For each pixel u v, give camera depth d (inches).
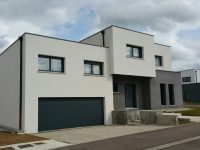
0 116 770.2
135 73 799.1
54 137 510.6
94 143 431.8
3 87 754.2
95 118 724.7
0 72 796.0
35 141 468.8
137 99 856.3
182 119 710.5
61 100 659.4
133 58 801.6
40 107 619.8
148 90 860.6
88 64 729.6
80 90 692.7
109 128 637.3
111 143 423.2
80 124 690.2
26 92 594.9
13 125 650.8
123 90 818.8
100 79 740.0
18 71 638.5
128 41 796.6
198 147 362.6
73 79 682.2
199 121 697.6
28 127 588.1
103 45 788.0
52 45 652.7
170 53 1097.4
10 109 681.0
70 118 671.1
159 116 687.1
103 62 753.0
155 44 1037.2
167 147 370.0
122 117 721.6
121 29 783.1
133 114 723.4
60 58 673.6
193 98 1694.1
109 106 751.1
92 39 838.5
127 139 455.8
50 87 636.1
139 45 824.3
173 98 946.7
